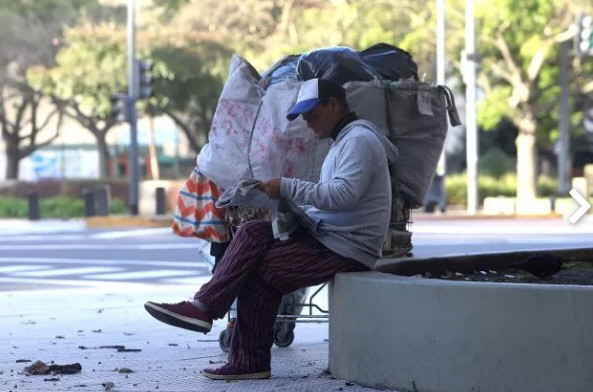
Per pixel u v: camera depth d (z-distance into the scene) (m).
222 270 9.04
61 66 69.12
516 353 7.99
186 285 21.48
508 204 53.59
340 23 58.00
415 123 10.66
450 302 8.22
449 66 64.31
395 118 10.52
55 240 37.19
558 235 37.00
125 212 55.53
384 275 8.99
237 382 9.25
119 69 68.19
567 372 7.86
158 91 72.00
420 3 58.50
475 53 52.00
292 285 9.15
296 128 10.19
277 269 9.08
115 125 84.56
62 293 19.38
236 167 10.37
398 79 11.04
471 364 8.14
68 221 48.97
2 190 65.56
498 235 37.38
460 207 61.81
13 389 8.98
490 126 62.75
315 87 9.00
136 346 11.96
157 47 66.19
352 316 8.96
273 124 10.26
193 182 10.93
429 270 11.09
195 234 10.86
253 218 10.65
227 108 10.51
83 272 25.17
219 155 10.45
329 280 9.30
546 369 7.91
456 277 11.06
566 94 59.88
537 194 63.75
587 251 12.77
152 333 13.20
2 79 76.75
